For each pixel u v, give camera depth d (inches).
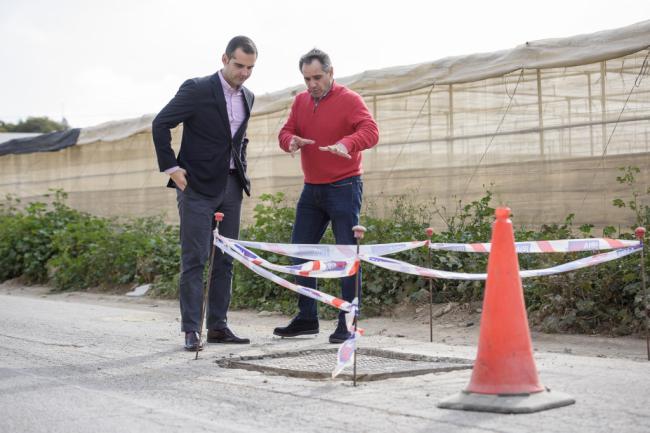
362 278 373.1
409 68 485.1
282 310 392.8
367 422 160.6
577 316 304.2
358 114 276.5
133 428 160.6
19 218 652.1
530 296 325.1
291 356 252.2
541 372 205.0
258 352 253.0
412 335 310.2
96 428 161.0
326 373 212.8
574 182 424.5
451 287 363.3
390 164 504.1
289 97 565.9
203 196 272.7
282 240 427.5
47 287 575.8
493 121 458.3
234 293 420.2
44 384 207.5
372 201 488.1
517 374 169.8
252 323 362.3
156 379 213.2
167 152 266.5
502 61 443.5
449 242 369.7
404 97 498.9
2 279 618.8
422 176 488.4
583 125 422.6
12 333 311.4
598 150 416.5
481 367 172.2
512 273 171.3
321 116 280.5
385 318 358.3
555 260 312.7
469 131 468.1
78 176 801.6
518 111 447.8
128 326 337.1
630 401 171.5
